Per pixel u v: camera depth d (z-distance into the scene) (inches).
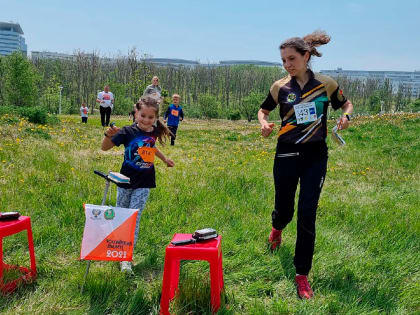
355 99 6033.5
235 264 156.3
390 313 126.0
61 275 141.6
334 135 153.8
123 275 141.3
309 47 146.7
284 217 163.9
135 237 161.5
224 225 199.8
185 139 663.8
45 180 253.4
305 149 148.3
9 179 248.4
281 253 167.0
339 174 382.3
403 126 719.7
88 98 3700.8
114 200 222.7
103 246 125.0
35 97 2395.4
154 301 128.4
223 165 386.6
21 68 2160.4
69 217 191.5
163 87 4972.9
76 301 123.6
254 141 682.8
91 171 295.0
